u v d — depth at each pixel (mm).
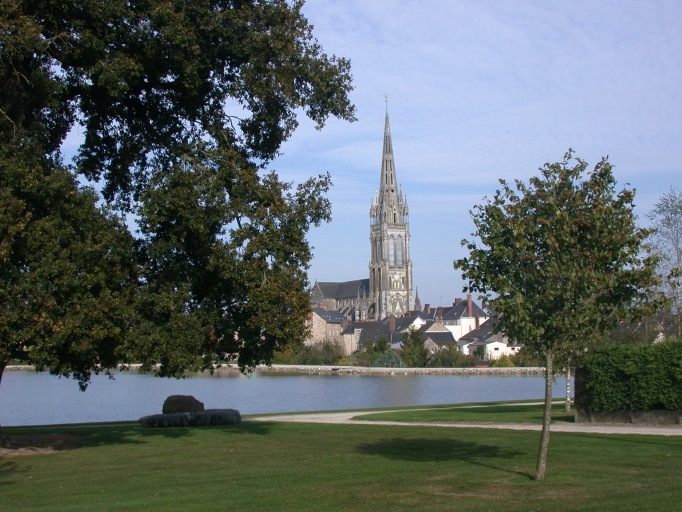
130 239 24297
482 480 16906
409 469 18750
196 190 24188
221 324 26375
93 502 15180
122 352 22969
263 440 25938
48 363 21469
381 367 129125
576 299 15984
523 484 16328
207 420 32375
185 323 24422
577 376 32750
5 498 15719
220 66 27344
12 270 20219
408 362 134250
